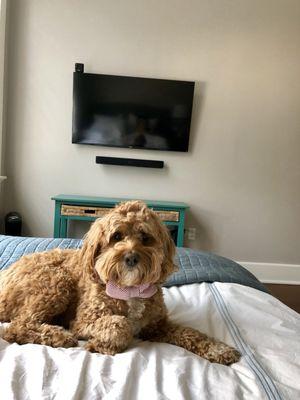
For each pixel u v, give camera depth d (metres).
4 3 3.25
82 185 3.62
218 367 0.87
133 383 0.75
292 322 1.19
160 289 1.15
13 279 1.14
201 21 3.47
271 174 3.65
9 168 3.56
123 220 1.12
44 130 3.54
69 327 1.10
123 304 1.06
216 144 3.61
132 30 3.46
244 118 3.59
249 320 1.16
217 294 1.35
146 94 3.46
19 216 3.43
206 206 3.69
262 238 3.72
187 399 0.70
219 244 3.72
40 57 3.45
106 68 3.48
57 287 1.11
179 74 3.52
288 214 3.70
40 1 3.38
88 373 0.76
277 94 3.57
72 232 3.61
